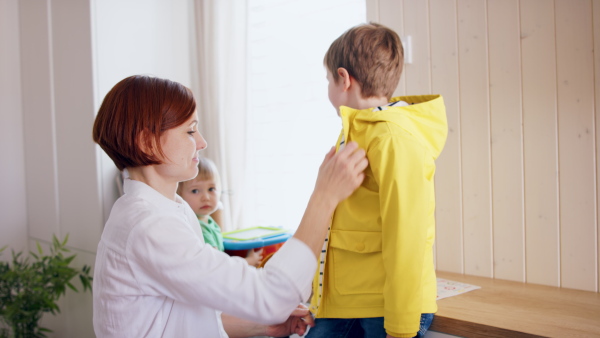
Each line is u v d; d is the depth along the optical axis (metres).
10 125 2.42
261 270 0.86
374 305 1.07
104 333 0.83
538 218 1.52
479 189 1.62
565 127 1.45
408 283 0.98
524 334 1.12
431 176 1.11
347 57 1.17
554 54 1.46
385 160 1.00
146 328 0.83
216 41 2.27
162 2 2.28
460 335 1.21
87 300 2.17
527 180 1.53
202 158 1.86
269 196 2.28
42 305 2.04
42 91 2.30
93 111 2.04
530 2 1.49
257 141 2.31
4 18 2.38
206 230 1.74
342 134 1.16
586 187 1.43
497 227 1.59
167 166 0.89
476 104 1.61
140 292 0.82
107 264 0.83
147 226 0.81
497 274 1.61
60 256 2.08
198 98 2.40
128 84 0.87
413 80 1.75
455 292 1.45
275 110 2.23
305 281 0.85
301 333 1.16
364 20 1.93
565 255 1.48
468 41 1.62
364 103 1.19
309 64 2.10
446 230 1.70
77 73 2.10
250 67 2.26
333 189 0.92
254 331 1.15
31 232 2.46
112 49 2.09
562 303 1.33
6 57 2.39
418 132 1.11
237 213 2.26
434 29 1.69
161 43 2.29
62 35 2.16
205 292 0.80
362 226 1.08
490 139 1.59
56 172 2.27
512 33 1.53
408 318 0.97
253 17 2.29
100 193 2.06
